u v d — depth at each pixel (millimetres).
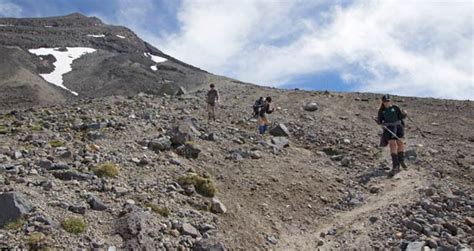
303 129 22812
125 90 101125
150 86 103375
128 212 10047
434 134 23453
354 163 17578
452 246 10375
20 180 10672
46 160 12125
